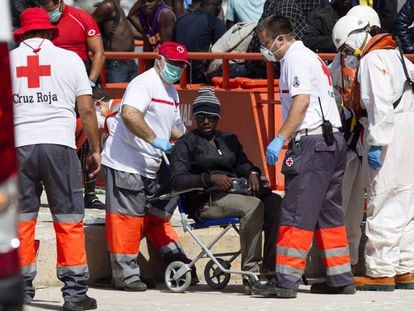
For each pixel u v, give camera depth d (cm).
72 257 1902
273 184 2552
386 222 2098
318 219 2075
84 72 1908
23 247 1895
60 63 1883
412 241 2144
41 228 2233
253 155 2608
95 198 2552
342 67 2128
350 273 2083
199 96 2130
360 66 2064
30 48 1881
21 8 2580
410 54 2584
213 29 2850
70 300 1898
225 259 2269
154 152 2125
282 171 2036
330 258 2080
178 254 2189
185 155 2100
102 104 2439
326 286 2092
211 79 2794
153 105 2114
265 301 2005
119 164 2122
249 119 2619
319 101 2022
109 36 3000
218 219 2091
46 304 1977
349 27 2097
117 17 3002
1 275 1249
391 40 2070
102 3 2986
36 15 1894
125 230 2130
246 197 2077
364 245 2258
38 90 1873
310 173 2014
